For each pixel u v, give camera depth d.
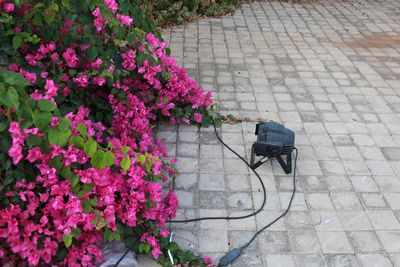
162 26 5.91
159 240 2.48
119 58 3.18
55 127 2.06
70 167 2.13
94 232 2.32
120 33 3.02
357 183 3.17
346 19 6.60
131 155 2.40
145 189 2.42
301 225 2.79
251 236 2.70
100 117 3.07
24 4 2.62
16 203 2.11
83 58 2.92
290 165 3.21
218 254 2.57
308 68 4.91
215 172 3.22
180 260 2.43
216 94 4.27
